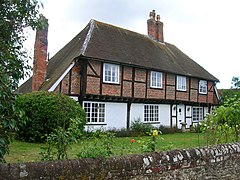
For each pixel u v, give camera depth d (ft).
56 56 63.98
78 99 50.80
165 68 65.62
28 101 36.14
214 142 21.57
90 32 58.29
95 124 52.49
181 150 14.79
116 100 56.54
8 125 10.14
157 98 63.62
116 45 60.23
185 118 74.49
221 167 16.56
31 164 9.67
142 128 57.16
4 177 8.86
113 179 11.41
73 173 10.32
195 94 75.82
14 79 12.23
